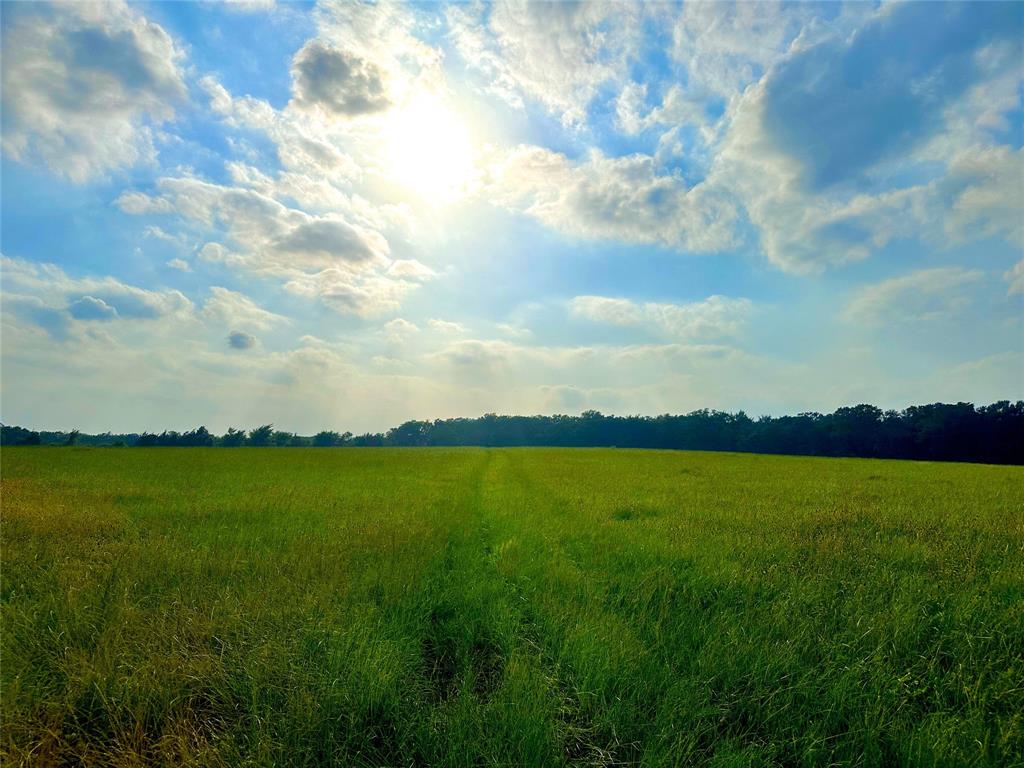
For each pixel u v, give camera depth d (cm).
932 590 611
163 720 378
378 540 910
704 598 632
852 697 392
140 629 493
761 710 388
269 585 629
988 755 331
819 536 952
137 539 934
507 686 412
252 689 394
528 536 1027
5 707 361
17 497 1527
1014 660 436
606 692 418
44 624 511
